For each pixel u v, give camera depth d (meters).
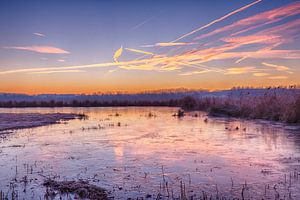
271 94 47.44
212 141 24.23
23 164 16.44
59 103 120.50
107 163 16.62
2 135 28.52
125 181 13.13
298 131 29.80
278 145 21.95
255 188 11.96
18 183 12.88
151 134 29.03
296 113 37.62
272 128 32.69
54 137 27.11
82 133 30.02
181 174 14.23
